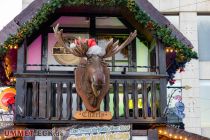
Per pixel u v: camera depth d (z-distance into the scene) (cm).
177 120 1659
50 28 1546
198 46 2456
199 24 2492
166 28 1445
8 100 1536
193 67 2400
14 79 1625
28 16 1435
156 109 1441
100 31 1562
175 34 1475
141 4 1470
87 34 1560
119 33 1562
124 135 1402
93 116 1391
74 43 1392
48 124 1405
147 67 1462
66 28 1554
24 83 1401
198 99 2359
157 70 1453
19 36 1405
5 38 1416
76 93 1436
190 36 2450
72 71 1438
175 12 2481
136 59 1548
